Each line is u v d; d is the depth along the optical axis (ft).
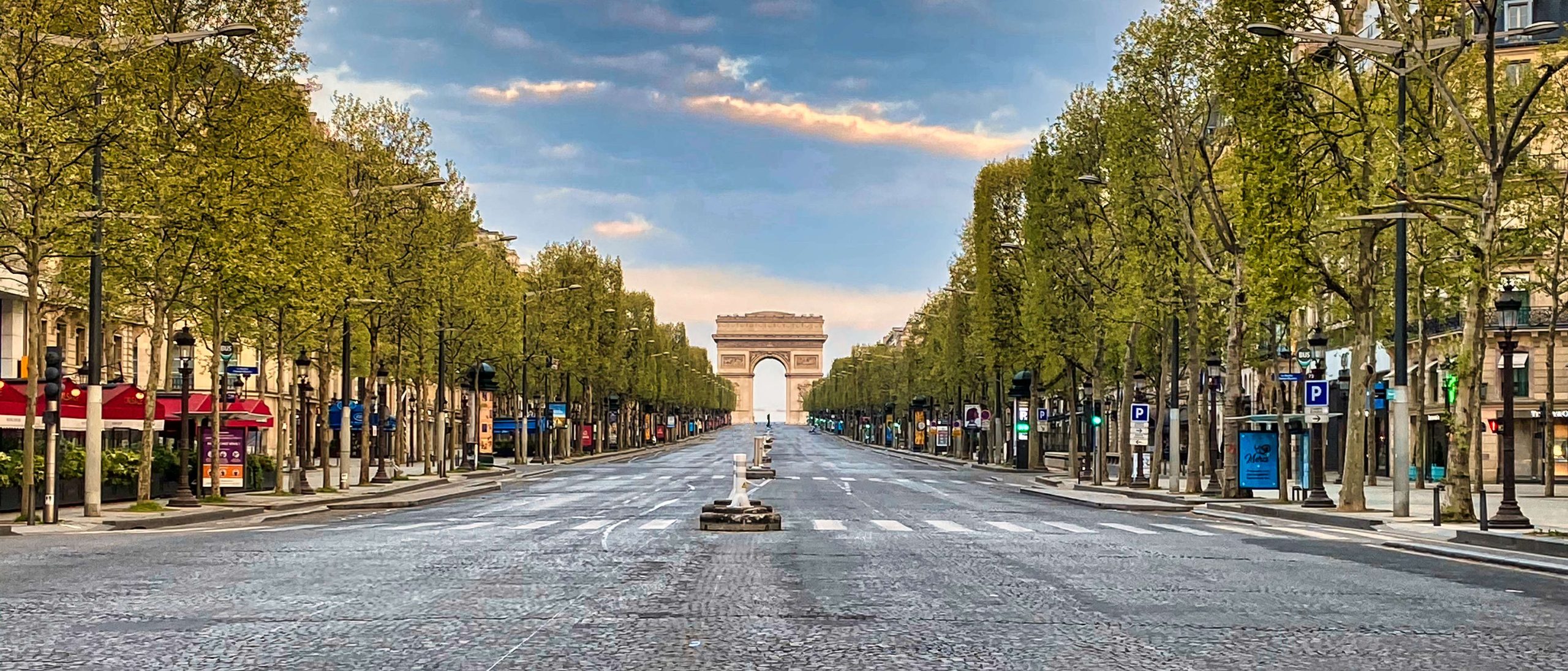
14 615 44.98
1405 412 109.81
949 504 144.15
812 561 67.72
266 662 35.45
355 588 53.57
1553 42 185.16
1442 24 110.83
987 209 252.83
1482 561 74.02
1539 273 164.66
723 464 311.68
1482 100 152.76
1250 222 113.60
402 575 59.11
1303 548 81.87
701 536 87.61
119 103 105.50
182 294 126.52
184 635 40.34
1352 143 121.70
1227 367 152.56
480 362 264.11
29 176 101.50
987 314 252.01
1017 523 107.65
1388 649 39.34
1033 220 205.87
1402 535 96.27
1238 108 114.52
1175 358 170.19
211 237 120.98
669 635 40.65
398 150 184.55
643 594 51.88
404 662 35.37
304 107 135.44
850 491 174.50
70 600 49.29
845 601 49.73
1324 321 226.99
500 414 426.92
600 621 43.62
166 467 148.15
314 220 134.62
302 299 135.03
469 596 51.03
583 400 406.21
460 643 38.75
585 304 362.33
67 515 113.91
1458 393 105.19
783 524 102.37
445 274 194.70
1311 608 49.37
